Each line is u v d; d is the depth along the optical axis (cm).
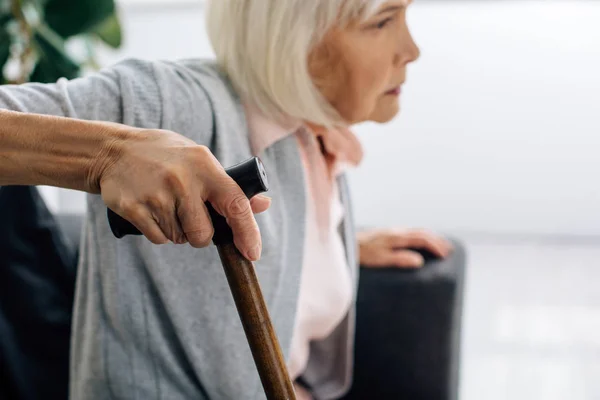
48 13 158
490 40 238
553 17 234
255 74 81
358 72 81
